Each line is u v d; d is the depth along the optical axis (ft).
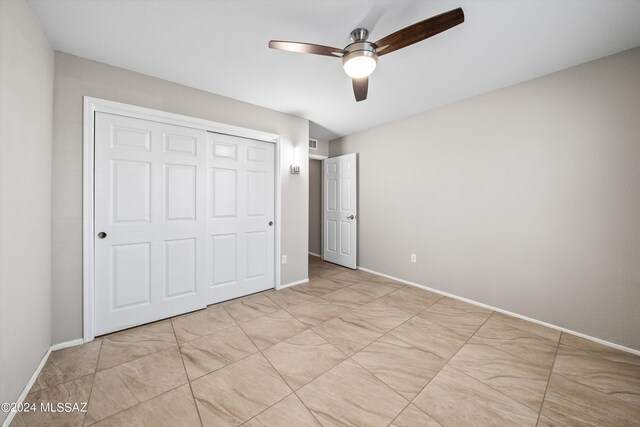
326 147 15.47
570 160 7.13
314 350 6.34
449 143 9.79
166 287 7.94
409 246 11.32
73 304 6.43
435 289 10.39
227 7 4.91
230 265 9.41
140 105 7.28
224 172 9.18
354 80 6.26
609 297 6.59
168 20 5.24
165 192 7.87
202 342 6.67
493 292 8.72
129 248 7.29
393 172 11.89
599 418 4.42
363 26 5.48
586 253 6.93
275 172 10.55
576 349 6.43
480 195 8.98
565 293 7.27
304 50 5.28
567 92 7.14
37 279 5.30
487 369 5.66
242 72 7.30
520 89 8.00
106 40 5.87
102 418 4.32
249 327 7.47
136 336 6.93
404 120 11.35
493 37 5.80
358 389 5.04
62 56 6.24
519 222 8.11
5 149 4.13
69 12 4.98
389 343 6.66
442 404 4.69
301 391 4.98
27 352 4.86
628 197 6.31
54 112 6.10
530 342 6.74
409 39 4.87
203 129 8.53
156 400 4.72
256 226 10.09
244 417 4.37
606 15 5.08
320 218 17.03
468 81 7.93
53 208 6.11
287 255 10.91
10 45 4.23
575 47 6.17
